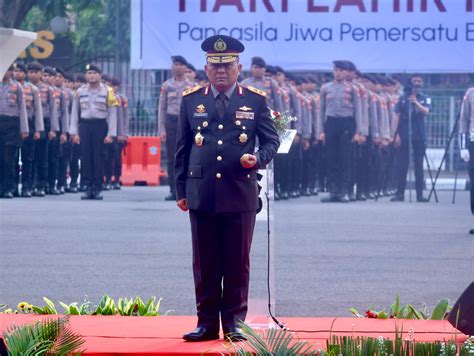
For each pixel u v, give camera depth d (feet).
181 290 70.54
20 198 141.18
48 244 92.43
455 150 181.78
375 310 63.98
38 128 141.90
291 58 142.31
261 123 50.75
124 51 206.08
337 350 42.70
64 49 196.44
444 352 42.65
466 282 75.25
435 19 141.90
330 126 140.77
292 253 88.58
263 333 48.57
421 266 82.33
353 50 142.41
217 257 50.80
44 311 57.52
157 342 49.14
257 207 51.26
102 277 75.41
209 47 50.24
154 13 141.08
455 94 187.32
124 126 157.17
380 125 146.10
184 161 51.34
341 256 87.04
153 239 96.43
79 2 201.77
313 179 151.23
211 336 50.31
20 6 182.60
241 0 141.59
